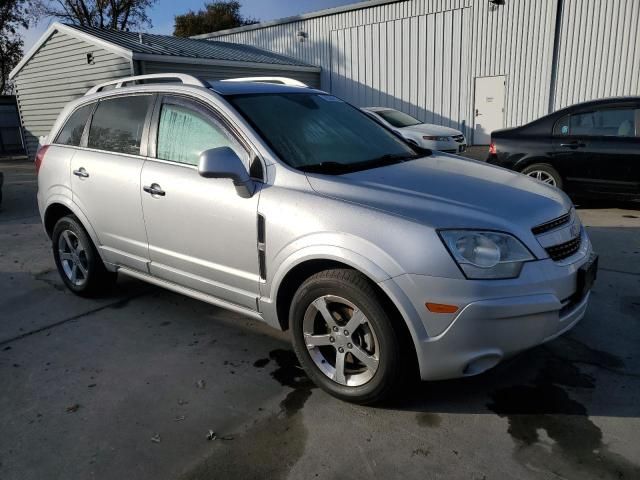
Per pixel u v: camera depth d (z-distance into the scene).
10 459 2.50
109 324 3.98
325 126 3.58
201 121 3.38
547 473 2.30
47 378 3.23
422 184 2.90
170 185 3.42
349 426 2.67
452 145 11.83
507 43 14.45
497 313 2.42
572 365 3.18
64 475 2.39
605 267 4.86
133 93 3.90
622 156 6.66
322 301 2.79
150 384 3.12
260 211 2.94
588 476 2.27
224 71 15.02
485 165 3.60
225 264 3.23
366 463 2.40
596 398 2.84
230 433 2.64
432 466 2.36
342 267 2.74
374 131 3.86
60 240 4.53
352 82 17.81
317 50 18.48
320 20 18.16
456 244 2.45
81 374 3.27
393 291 2.49
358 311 2.66
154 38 16.53
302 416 2.76
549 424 2.64
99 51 13.93
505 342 2.49
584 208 7.49
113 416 2.81
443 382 3.04
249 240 3.03
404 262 2.47
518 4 14.04
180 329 3.87
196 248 3.36
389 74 16.89
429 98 16.20
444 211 2.59
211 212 3.19
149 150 3.66
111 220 3.92
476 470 2.33
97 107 4.20
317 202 2.77
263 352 3.49
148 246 3.69
